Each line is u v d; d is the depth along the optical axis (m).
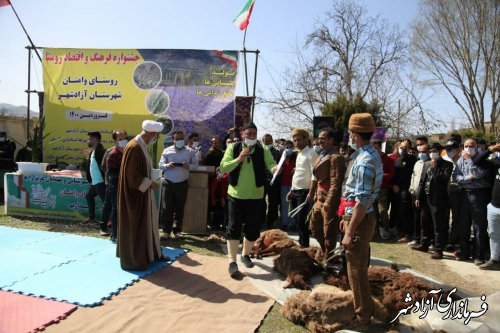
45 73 10.96
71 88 10.84
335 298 3.66
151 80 10.52
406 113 21.31
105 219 6.64
